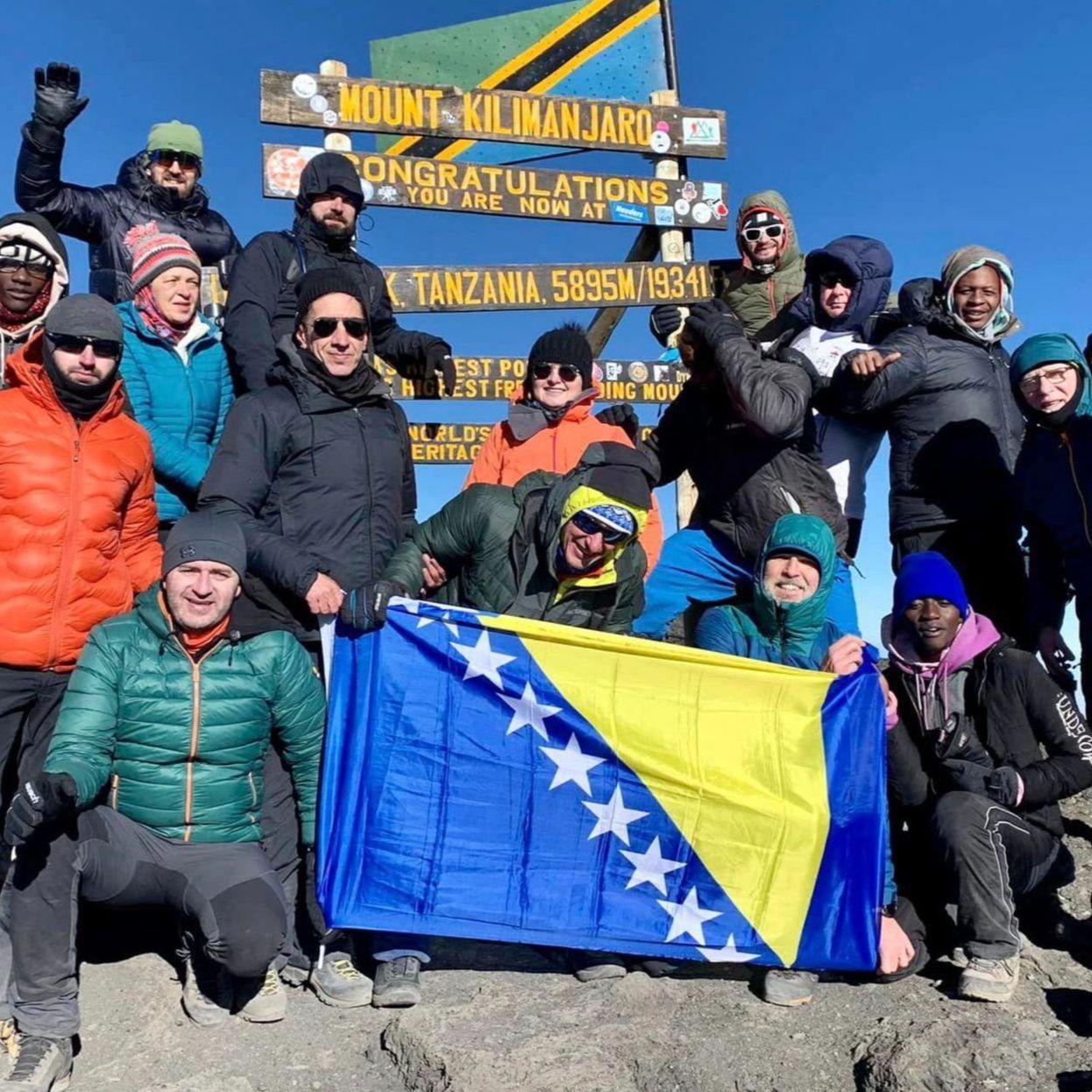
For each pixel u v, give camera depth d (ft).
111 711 10.57
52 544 11.27
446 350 18.13
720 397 14.89
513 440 15.83
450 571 13.10
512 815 11.95
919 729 12.62
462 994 11.84
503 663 12.07
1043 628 15.47
